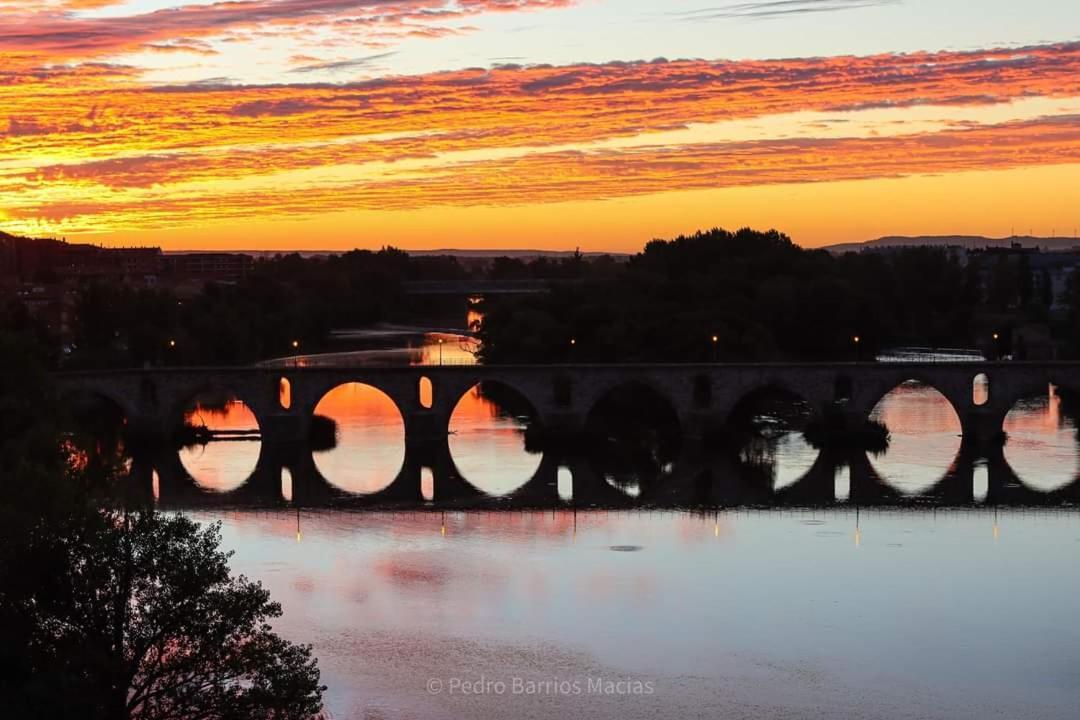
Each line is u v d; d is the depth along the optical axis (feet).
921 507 647.15
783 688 409.49
